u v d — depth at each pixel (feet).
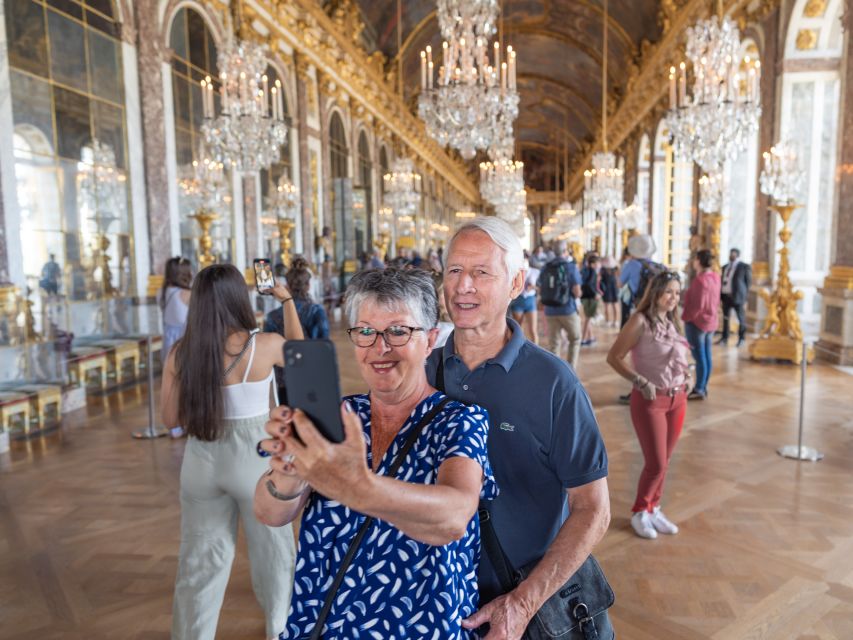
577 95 125.49
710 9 49.88
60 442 20.30
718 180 44.34
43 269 25.88
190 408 8.42
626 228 72.95
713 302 24.77
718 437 20.33
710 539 13.33
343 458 3.66
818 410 23.38
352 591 4.59
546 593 5.20
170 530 13.89
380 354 4.91
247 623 10.47
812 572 11.93
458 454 4.53
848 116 31.19
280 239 46.21
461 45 30.53
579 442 5.66
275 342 8.85
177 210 35.40
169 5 34.53
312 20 54.39
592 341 40.75
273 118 31.76
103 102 29.68
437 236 126.41
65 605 10.99
